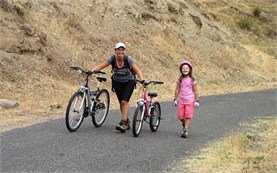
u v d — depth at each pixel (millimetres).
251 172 7074
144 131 10141
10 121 10531
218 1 42469
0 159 7117
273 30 41156
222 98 18766
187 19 30000
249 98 19375
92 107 9703
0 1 17328
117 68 9523
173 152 8258
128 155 7777
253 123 12609
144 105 9602
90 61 19500
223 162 7684
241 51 32656
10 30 16672
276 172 7047
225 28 36406
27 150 7719
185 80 9844
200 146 8961
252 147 9258
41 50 17156
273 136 10609
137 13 26281
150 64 22922
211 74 26188
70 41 19781
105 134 9398
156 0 28625
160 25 27234
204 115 13539
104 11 24312
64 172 6633
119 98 9773
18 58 15758
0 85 13727
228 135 10406
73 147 8070
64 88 15695
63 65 17594
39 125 10062
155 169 7062
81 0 23547
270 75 32031
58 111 12477
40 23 19062
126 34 24047
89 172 6699
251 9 43406
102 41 21875
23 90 14125
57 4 21391
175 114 13188
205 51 28672
